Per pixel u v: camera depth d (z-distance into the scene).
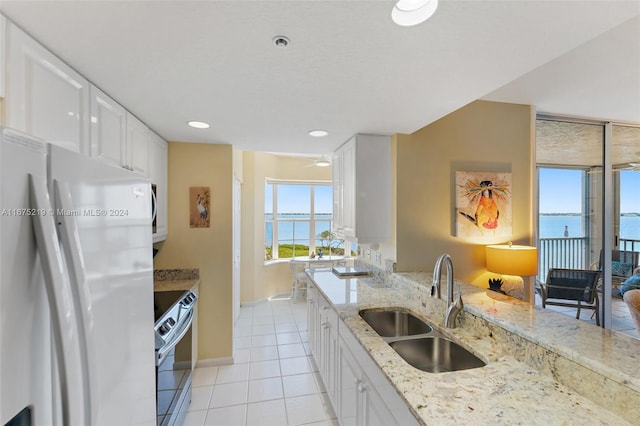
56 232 0.60
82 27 1.07
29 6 0.95
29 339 0.54
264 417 2.11
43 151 0.58
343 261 5.10
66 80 1.31
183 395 2.07
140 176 1.02
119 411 0.83
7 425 0.50
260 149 3.11
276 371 2.72
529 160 2.83
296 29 1.10
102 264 0.76
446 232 2.61
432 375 1.14
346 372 1.77
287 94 1.69
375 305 2.07
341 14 1.01
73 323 0.61
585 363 0.99
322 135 2.56
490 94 2.57
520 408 0.94
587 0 0.92
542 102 2.75
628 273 3.24
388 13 1.01
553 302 3.04
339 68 1.40
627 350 1.05
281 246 5.35
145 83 1.54
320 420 2.08
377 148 2.56
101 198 0.77
